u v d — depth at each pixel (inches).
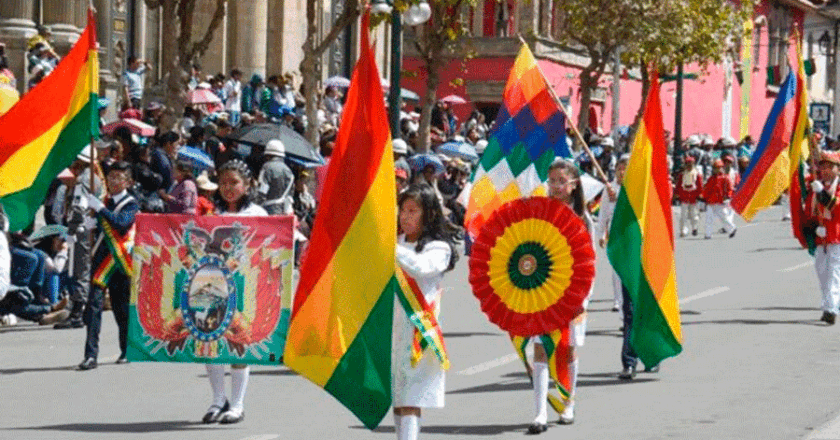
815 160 765.3
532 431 458.9
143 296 472.1
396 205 381.4
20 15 1127.6
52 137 572.4
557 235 461.1
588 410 504.1
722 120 2908.5
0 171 569.0
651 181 542.3
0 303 706.8
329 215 374.6
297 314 374.6
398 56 1158.3
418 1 1125.7
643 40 1770.4
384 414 372.5
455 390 542.9
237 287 469.1
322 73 1738.4
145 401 511.8
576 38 1797.5
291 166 941.2
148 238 471.5
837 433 457.7
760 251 1241.4
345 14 1158.3
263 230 467.8
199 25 1520.7
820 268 752.3
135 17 1376.7
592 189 559.8
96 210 582.6
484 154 638.5
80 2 1198.3
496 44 2225.6
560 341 464.8
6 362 600.7
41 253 722.8
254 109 1170.6
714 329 721.0
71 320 713.0
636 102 2664.9
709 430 466.3
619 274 545.0
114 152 794.8
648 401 522.6
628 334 570.9
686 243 1354.6
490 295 463.5
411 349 381.4
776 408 507.5
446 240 388.2
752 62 3048.7
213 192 808.9
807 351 649.6
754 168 866.8
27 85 1116.5
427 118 1323.8
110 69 1235.2
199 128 906.7
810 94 3289.9
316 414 490.0
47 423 468.8
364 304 372.2
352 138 374.6
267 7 1630.2
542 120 634.2
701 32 1861.5
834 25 3459.6
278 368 590.6
